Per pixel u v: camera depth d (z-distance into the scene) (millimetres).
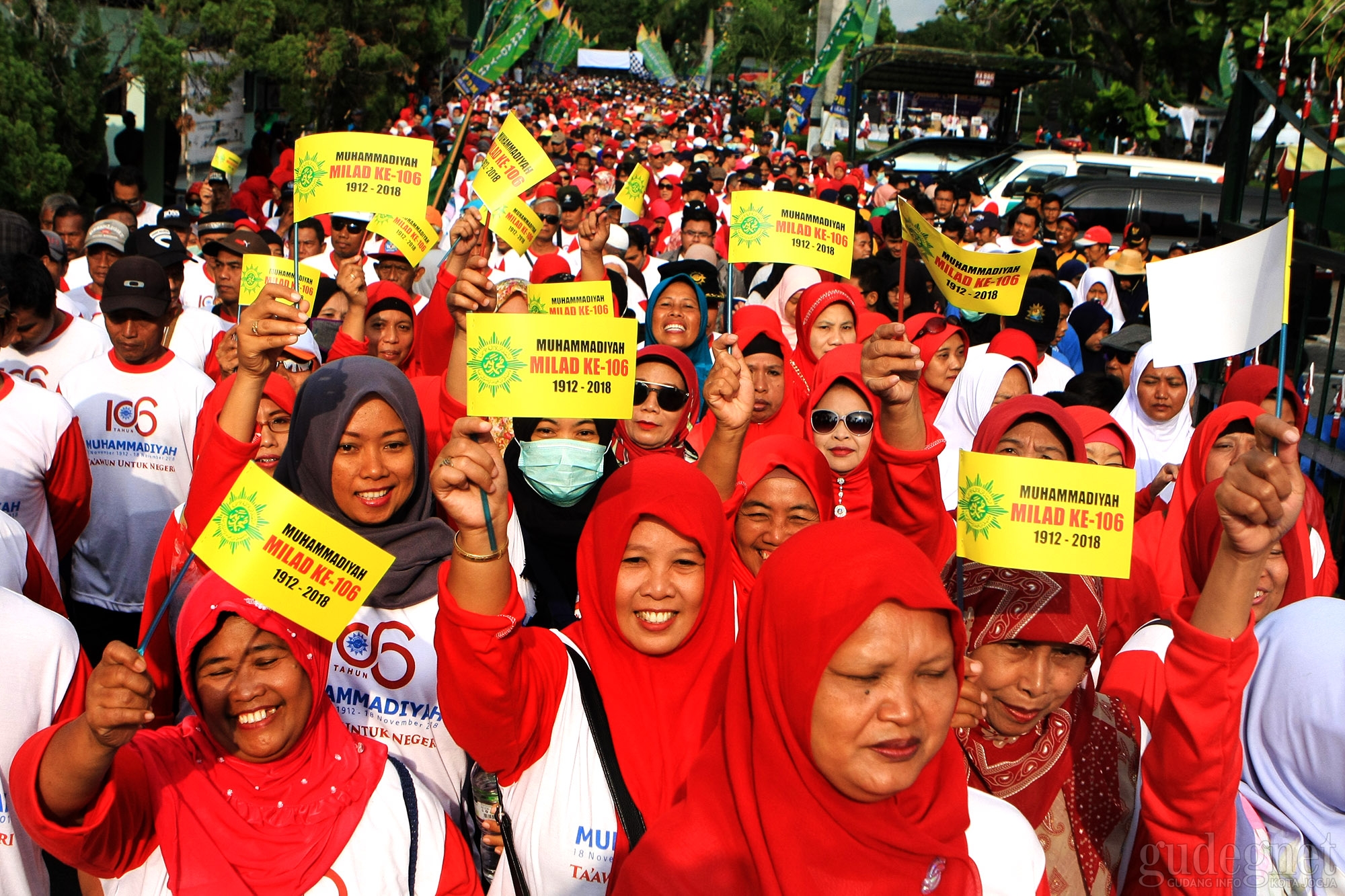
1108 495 2568
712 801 2266
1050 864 2580
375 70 23250
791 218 3934
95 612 5082
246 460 3113
